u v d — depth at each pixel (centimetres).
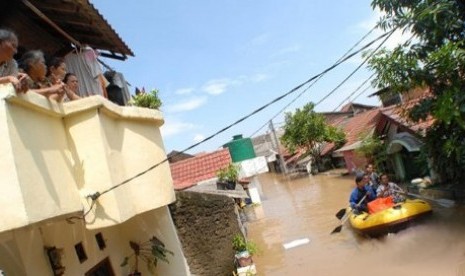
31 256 443
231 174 2103
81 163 473
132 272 688
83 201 463
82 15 671
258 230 1848
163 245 706
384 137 1927
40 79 475
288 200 2542
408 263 996
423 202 1209
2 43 389
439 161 1270
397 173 1856
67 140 475
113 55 920
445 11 948
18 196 344
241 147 2536
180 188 1536
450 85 979
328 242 1373
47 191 389
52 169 412
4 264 412
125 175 539
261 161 2545
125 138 567
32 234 454
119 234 692
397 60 988
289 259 1288
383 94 1138
